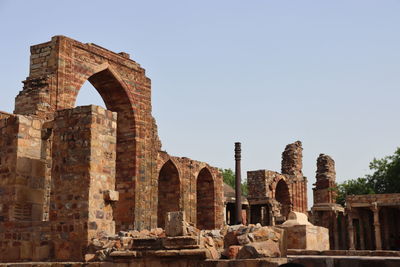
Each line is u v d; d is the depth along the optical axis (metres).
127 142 28.12
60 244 13.87
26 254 14.30
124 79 28.11
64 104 24.06
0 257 14.74
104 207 14.21
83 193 13.86
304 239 15.17
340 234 47.94
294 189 50.69
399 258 9.29
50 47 24.48
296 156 51.81
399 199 37.88
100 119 14.51
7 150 15.53
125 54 28.42
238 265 9.80
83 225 13.64
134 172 27.56
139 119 28.62
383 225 42.69
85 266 11.93
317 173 49.41
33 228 14.41
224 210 45.91
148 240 11.20
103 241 13.23
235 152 23.38
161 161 36.22
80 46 25.45
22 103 23.48
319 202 48.50
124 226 27.02
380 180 52.72
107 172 14.52
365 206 39.22
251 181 47.56
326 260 9.41
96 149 14.21
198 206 41.28
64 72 24.28
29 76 24.62
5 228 14.91
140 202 27.52
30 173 15.62
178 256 10.48
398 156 51.56
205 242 10.99
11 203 15.05
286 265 3.71
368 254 13.23
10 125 15.64
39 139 16.06
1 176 15.47
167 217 11.24
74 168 14.16
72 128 14.44
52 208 14.25
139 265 10.97
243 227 11.43
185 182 38.31
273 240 10.78
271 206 45.22
